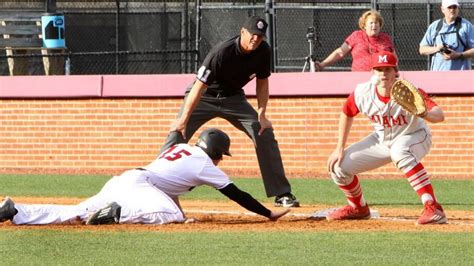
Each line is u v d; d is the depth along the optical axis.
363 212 24.28
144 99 40.22
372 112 22.75
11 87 41.50
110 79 40.53
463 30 36.88
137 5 55.84
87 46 53.97
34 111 41.38
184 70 52.19
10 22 50.28
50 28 49.84
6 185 34.78
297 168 38.91
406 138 22.86
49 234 21.02
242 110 27.64
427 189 23.00
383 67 22.16
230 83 27.03
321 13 52.59
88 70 53.47
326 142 38.53
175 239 20.48
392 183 35.78
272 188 28.11
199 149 22.94
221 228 22.34
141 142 40.31
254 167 39.28
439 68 37.78
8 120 41.62
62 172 40.31
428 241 20.25
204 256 18.47
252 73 26.58
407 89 21.73
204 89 26.05
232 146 39.34
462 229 22.25
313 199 30.50
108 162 40.75
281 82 38.81
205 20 52.66
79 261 17.94
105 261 17.94
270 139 27.83
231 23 52.56
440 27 37.19
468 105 37.00
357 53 36.78
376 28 36.22
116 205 22.41
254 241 20.28
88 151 40.94
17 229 21.78
